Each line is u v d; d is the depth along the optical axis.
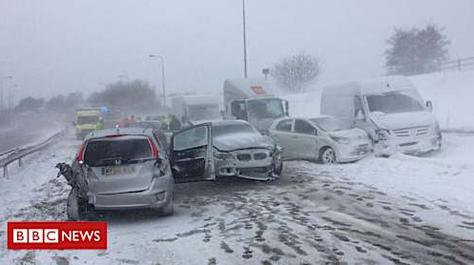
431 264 5.96
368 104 16.78
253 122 22.33
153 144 9.09
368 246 6.75
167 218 9.09
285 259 6.35
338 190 10.91
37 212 9.89
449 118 23.67
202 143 11.94
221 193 11.33
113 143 9.00
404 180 11.51
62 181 14.41
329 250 6.64
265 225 8.12
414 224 7.81
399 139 15.67
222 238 7.48
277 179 12.85
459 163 12.35
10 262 6.70
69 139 41.47
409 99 17.22
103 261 6.62
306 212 8.93
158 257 6.69
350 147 14.88
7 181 14.77
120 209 8.73
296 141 16.31
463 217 8.13
